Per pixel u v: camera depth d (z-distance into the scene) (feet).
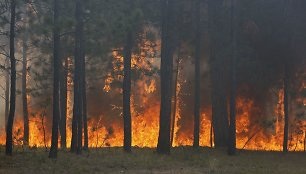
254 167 123.24
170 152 153.69
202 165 122.72
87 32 139.33
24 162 112.88
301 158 156.46
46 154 131.13
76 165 111.45
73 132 139.13
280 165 132.16
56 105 122.01
